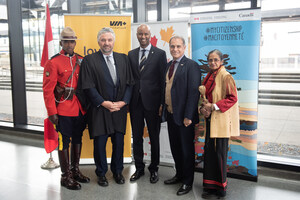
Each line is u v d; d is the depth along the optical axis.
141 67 2.67
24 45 4.48
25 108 4.64
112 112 2.63
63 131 2.62
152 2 3.49
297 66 2.99
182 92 2.44
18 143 4.17
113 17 3.12
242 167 2.84
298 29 2.89
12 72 4.45
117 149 2.73
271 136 3.29
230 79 2.26
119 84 2.64
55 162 3.31
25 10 4.34
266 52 3.10
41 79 4.49
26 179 2.92
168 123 2.62
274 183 2.77
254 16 2.59
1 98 4.94
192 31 2.85
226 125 2.30
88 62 2.58
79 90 2.61
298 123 3.15
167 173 3.06
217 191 2.49
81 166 3.29
